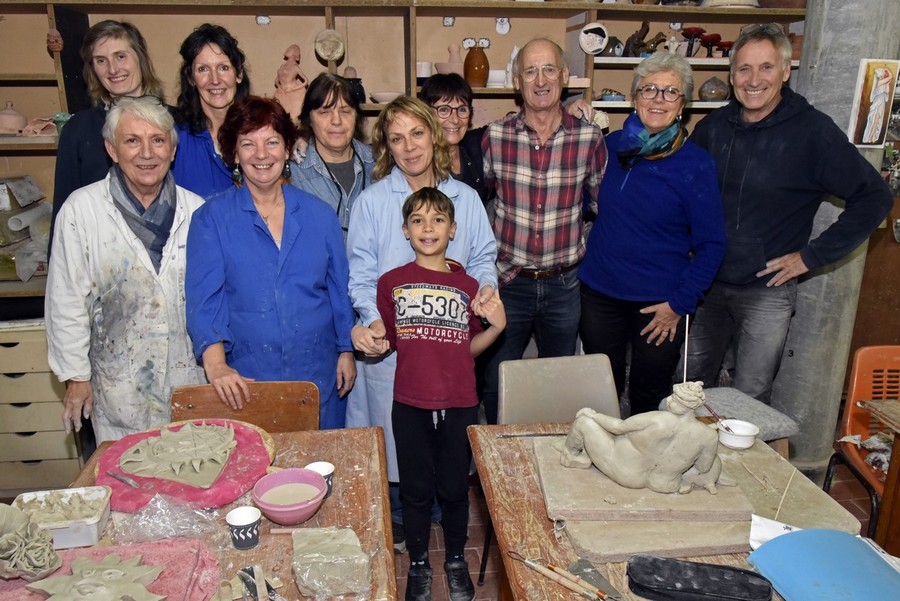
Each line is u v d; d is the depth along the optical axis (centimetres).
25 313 277
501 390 192
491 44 349
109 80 228
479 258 216
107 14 310
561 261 249
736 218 246
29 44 315
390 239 204
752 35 229
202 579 107
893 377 220
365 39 337
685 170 226
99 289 189
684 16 345
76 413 193
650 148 228
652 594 106
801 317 290
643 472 128
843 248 234
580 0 314
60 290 186
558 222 245
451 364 187
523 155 242
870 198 229
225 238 189
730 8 325
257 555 116
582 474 135
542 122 240
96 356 193
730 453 150
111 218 186
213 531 122
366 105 309
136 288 189
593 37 311
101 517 119
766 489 135
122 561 107
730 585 106
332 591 105
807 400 295
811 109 233
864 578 105
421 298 187
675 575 108
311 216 197
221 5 295
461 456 195
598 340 259
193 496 129
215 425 153
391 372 207
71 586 99
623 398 313
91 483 138
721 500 126
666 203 230
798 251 244
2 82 312
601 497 127
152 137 179
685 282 231
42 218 307
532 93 230
